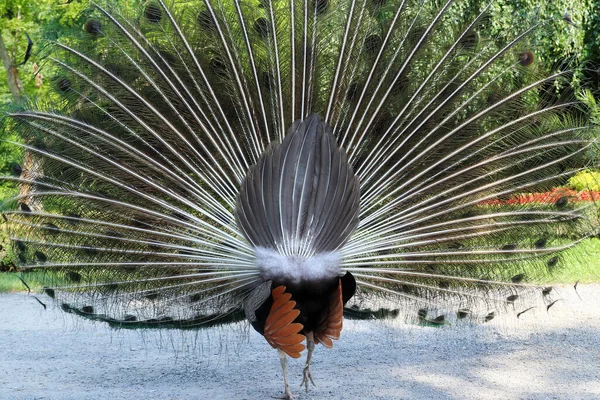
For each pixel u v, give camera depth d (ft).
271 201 27.02
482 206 30.32
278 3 29.40
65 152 28.89
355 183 27.76
